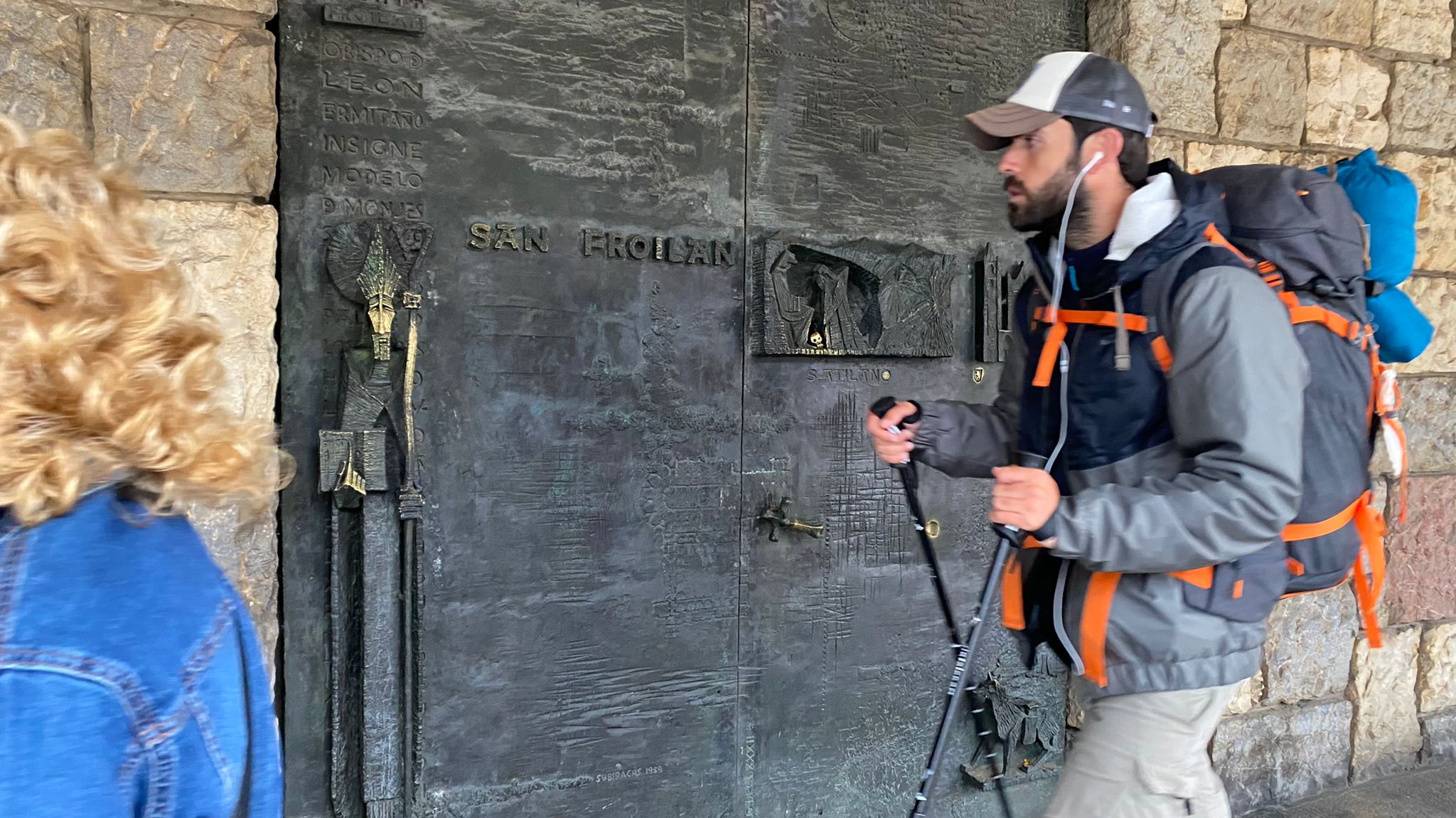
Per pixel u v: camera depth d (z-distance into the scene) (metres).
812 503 2.87
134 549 0.69
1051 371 1.59
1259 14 3.32
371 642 2.19
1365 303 1.76
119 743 0.63
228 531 2.03
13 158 0.66
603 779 2.60
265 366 2.06
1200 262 1.43
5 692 0.59
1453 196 3.71
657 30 2.58
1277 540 1.40
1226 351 1.37
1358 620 3.57
